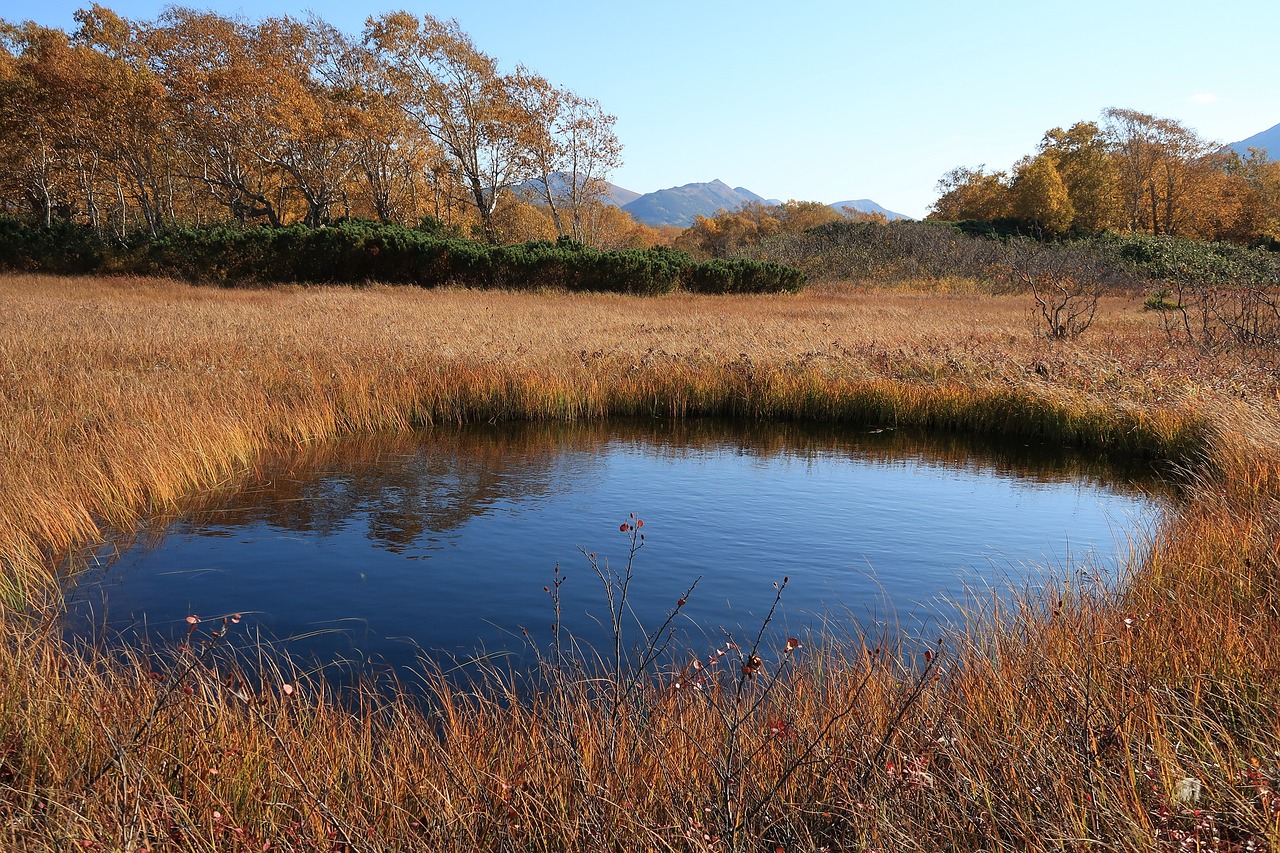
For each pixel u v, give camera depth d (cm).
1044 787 298
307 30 4381
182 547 707
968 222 6209
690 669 381
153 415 935
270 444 1060
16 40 4775
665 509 855
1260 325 1684
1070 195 6412
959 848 283
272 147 4234
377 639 540
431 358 1395
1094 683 368
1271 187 6862
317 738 353
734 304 2908
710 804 304
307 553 699
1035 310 2595
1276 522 597
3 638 438
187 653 398
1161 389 1205
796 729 346
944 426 1309
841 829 300
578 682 427
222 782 317
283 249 3206
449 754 340
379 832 295
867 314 2477
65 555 678
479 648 528
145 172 4556
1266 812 266
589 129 4797
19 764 326
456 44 4509
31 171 4559
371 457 1045
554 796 308
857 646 495
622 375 1429
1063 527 812
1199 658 402
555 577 654
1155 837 262
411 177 4919
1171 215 6612
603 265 3372
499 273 3328
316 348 1412
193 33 3931
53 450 789
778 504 882
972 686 388
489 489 916
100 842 269
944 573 677
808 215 8519
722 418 1363
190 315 1870
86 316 1731
